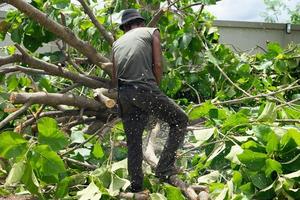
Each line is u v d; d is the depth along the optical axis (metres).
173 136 3.74
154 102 3.69
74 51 6.55
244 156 3.16
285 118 4.25
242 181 3.24
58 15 5.38
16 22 5.45
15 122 5.08
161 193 3.66
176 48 5.79
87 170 4.25
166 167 3.73
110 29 5.64
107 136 4.62
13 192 3.92
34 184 3.51
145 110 3.74
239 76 6.04
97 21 5.32
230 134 3.79
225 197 3.20
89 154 4.27
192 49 5.96
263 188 3.09
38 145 3.55
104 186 3.67
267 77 6.27
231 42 11.77
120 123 4.49
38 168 3.62
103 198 3.54
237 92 5.89
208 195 3.35
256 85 5.94
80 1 5.18
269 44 6.42
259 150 3.35
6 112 4.58
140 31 3.88
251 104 5.73
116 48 3.91
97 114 5.13
